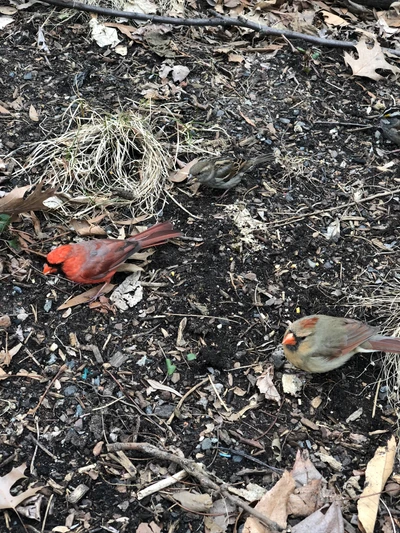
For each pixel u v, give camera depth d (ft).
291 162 3.45
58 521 2.17
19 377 2.51
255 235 3.08
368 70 3.99
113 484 2.27
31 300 2.75
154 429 2.42
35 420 2.40
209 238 3.03
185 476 2.30
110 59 3.78
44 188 3.14
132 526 2.18
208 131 3.52
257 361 2.65
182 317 2.75
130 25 3.97
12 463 2.29
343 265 3.02
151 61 3.81
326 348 2.47
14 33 3.81
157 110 3.56
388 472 2.38
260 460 2.38
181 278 2.87
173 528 2.19
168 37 3.97
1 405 2.43
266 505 2.22
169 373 2.57
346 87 3.93
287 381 2.60
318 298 2.88
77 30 3.87
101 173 3.24
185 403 2.51
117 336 2.67
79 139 3.29
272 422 2.49
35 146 3.29
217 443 2.40
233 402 2.53
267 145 3.51
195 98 3.67
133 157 3.35
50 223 3.04
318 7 4.50
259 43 4.10
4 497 2.18
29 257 2.90
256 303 2.82
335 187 3.38
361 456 2.44
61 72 3.66
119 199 3.15
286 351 2.51
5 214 2.88
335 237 3.13
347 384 2.63
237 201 3.23
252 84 3.83
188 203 3.20
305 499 2.26
